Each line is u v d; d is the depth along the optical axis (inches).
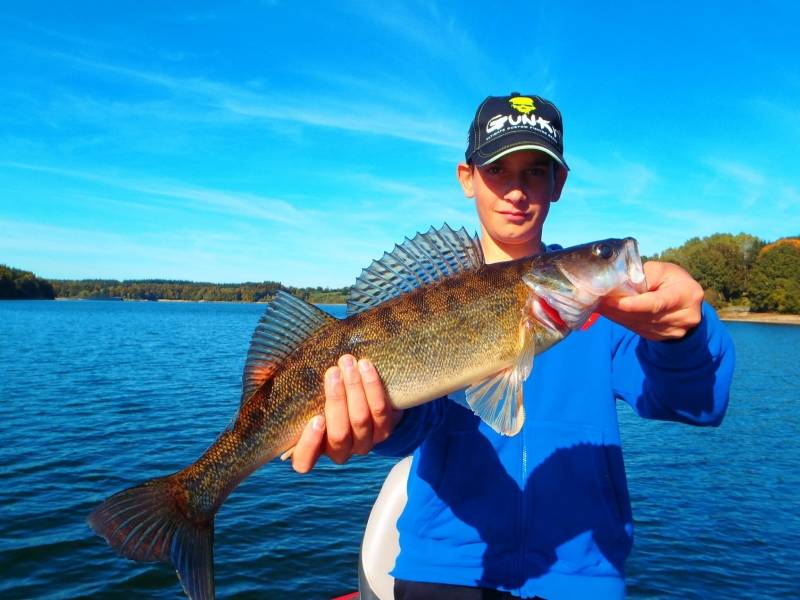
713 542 104.0
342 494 121.3
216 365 345.4
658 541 104.3
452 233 35.2
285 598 80.6
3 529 95.3
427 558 31.7
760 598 84.4
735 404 267.9
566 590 29.6
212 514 31.6
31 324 695.7
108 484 117.0
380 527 44.6
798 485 139.2
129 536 29.6
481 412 31.7
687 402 28.3
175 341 533.0
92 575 82.9
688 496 130.3
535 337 32.7
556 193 41.8
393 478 46.7
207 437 157.5
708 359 27.1
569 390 33.8
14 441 148.7
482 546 31.0
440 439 33.9
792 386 330.0
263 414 32.1
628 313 25.8
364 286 33.9
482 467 32.4
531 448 32.5
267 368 32.6
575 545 30.5
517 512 31.2
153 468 128.1
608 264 31.4
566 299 32.0
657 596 84.8
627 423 220.8
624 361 33.4
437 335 32.2
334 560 91.6
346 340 31.9
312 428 27.9
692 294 25.5
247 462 32.1
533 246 39.7
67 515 101.5
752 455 169.6
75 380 260.4
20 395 216.7
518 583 30.2
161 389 242.1
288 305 32.8
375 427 28.7
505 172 37.5
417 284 34.1
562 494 31.4
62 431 161.0
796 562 96.3
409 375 31.7
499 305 33.1
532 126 36.7
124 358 370.9
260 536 99.7
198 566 30.5
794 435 200.4
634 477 145.3
